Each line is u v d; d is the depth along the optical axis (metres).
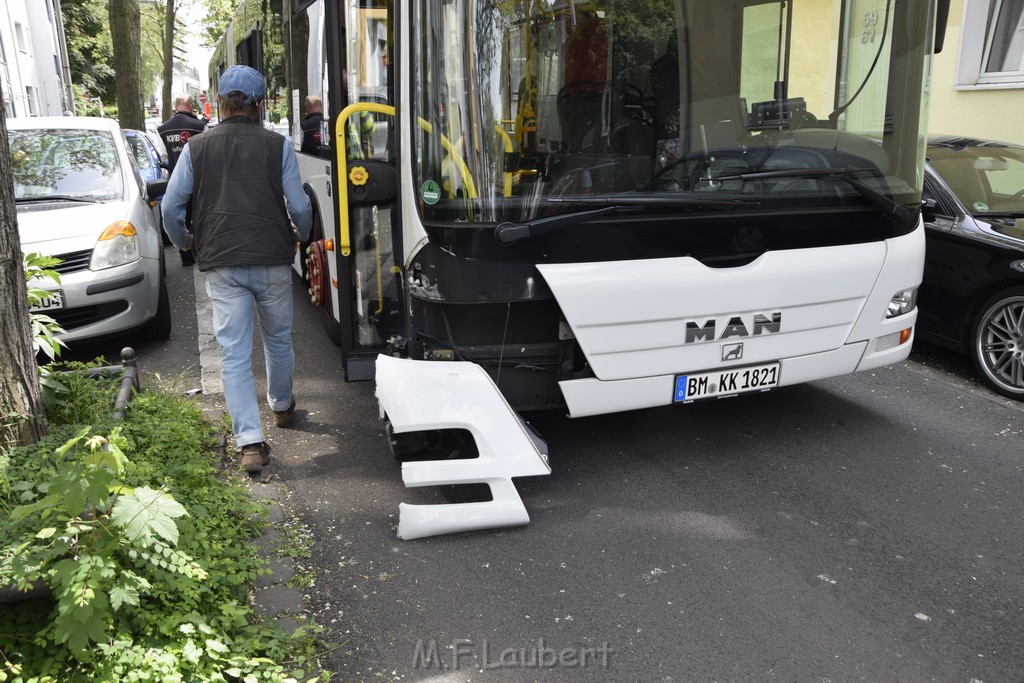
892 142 4.37
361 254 4.75
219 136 4.42
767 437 4.97
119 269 6.42
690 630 3.18
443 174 3.78
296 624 3.18
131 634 2.79
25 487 2.98
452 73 3.72
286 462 4.67
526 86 3.73
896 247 4.48
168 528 2.61
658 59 3.87
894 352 4.72
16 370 3.40
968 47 10.48
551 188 3.80
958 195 6.30
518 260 3.81
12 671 2.55
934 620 3.24
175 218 4.51
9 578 2.54
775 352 4.30
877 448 4.82
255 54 8.78
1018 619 3.25
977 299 6.00
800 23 4.05
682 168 3.97
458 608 3.32
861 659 3.02
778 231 4.17
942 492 4.29
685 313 4.04
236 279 4.46
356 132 4.57
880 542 3.81
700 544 3.79
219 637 2.90
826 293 4.32
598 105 3.82
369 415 5.38
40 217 6.58
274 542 3.78
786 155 4.14
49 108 27.23
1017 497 4.24
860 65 4.21
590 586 3.47
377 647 3.08
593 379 4.04
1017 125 10.12
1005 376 5.79
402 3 3.83
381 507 4.15
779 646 3.09
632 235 3.92
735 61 3.99
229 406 4.50
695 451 4.77
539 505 4.16
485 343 4.00
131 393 4.75
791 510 4.10
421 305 4.05
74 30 36.47
